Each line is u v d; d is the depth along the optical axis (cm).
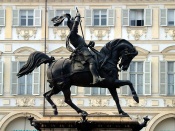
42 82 6581
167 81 6562
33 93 6562
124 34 6650
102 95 6544
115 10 6675
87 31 6662
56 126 2636
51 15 6694
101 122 2612
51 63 2773
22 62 6669
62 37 6650
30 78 6600
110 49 2723
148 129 6456
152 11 6662
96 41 6650
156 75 6569
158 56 6588
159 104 6512
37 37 6675
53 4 6706
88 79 2700
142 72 6544
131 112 6506
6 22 6725
